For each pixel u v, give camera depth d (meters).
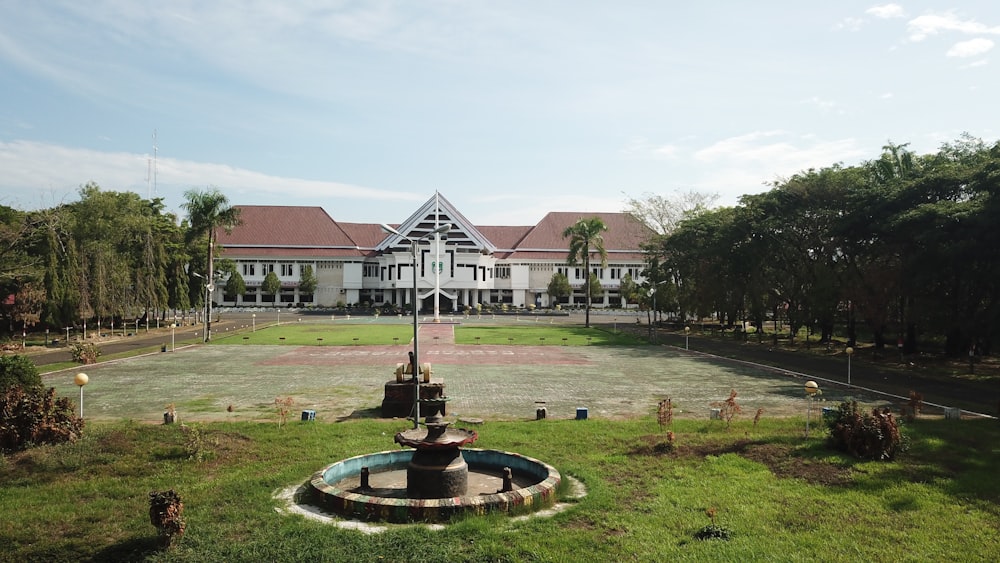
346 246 92.12
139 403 18.44
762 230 39.97
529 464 10.57
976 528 8.22
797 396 20.27
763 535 7.92
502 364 29.17
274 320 66.81
